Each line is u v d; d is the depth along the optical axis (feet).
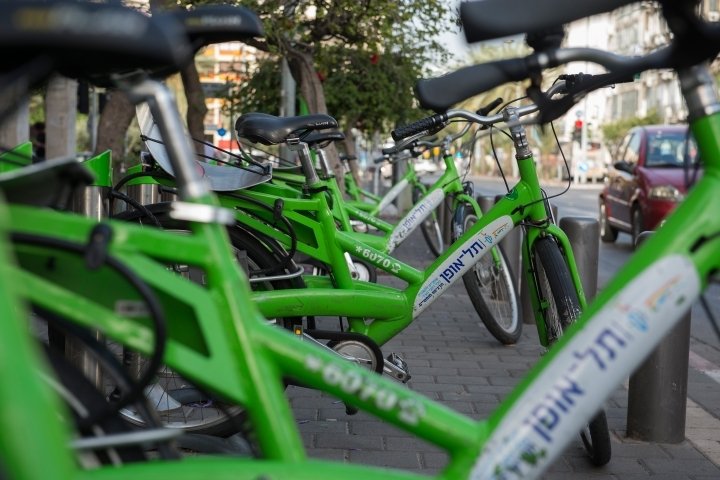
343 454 14.02
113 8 6.11
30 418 5.44
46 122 44.88
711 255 7.17
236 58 52.37
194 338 7.11
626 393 18.15
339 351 13.88
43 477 5.43
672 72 7.63
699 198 7.26
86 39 6.01
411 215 24.25
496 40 6.68
